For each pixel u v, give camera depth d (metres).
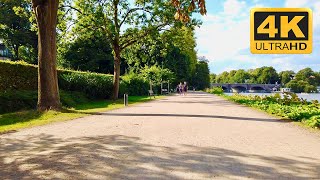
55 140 8.34
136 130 10.06
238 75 151.88
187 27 30.69
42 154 6.74
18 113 14.80
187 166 5.80
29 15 26.92
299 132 9.85
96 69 58.97
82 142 8.02
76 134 9.30
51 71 16.16
